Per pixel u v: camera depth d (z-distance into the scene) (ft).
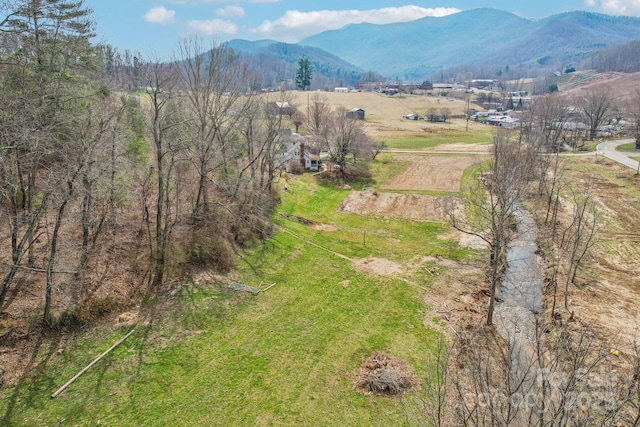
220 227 124.57
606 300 100.68
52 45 117.70
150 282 98.37
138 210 117.70
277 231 140.36
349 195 195.11
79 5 128.26
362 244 138.00
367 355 83.61
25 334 77.46
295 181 196.85
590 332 82.12
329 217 166.09
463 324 93.20
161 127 103.91
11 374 70.85
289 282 111.04
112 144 91.20
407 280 113.50
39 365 73.56
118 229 108.47
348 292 107.24
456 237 144.77
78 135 88.69
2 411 64.59
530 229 149.89
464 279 114.73
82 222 91.09
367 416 68.39
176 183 110.83
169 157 113.29
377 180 220.43
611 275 114.42
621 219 156.35
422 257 128.57
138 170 119.03
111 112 98.27
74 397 68.85
